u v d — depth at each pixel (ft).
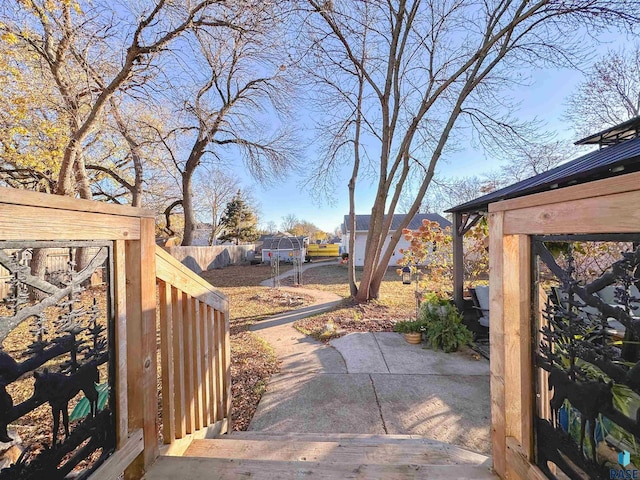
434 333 14.06
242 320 20.21
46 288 2.93
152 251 4.50
